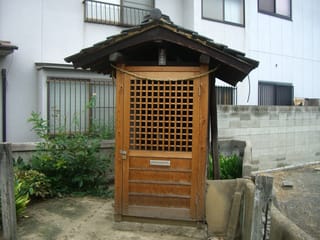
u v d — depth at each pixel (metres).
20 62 7.59
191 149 4.37
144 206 4.45
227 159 6.38
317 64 12.92
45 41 7.85
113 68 4.58
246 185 4.16
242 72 4.31
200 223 4.34
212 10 10.12
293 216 5.16
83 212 5.14
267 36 11.41
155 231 4.36
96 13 8.48
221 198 4.50
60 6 8.00
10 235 3.80
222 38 10.23
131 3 9.05
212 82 4.94
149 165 4.43
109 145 6.91
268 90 11.46
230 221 4.30
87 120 7.93
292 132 9.76
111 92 8.23
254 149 8.79
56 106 7.62
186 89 4.36
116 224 4.46
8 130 7.45
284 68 11.91
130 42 4.17
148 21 4.20
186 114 4.36
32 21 7.70
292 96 12.15
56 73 7.65
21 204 4.77
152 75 4.38
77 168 6.14
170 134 4.40
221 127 8.16
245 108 8.55
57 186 6.05
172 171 4.39
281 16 11.77
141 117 4.45
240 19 10.73
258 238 2.62
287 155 9.64
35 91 7.74
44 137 6.21
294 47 12.20
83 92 7.90
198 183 4.33
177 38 4.11
